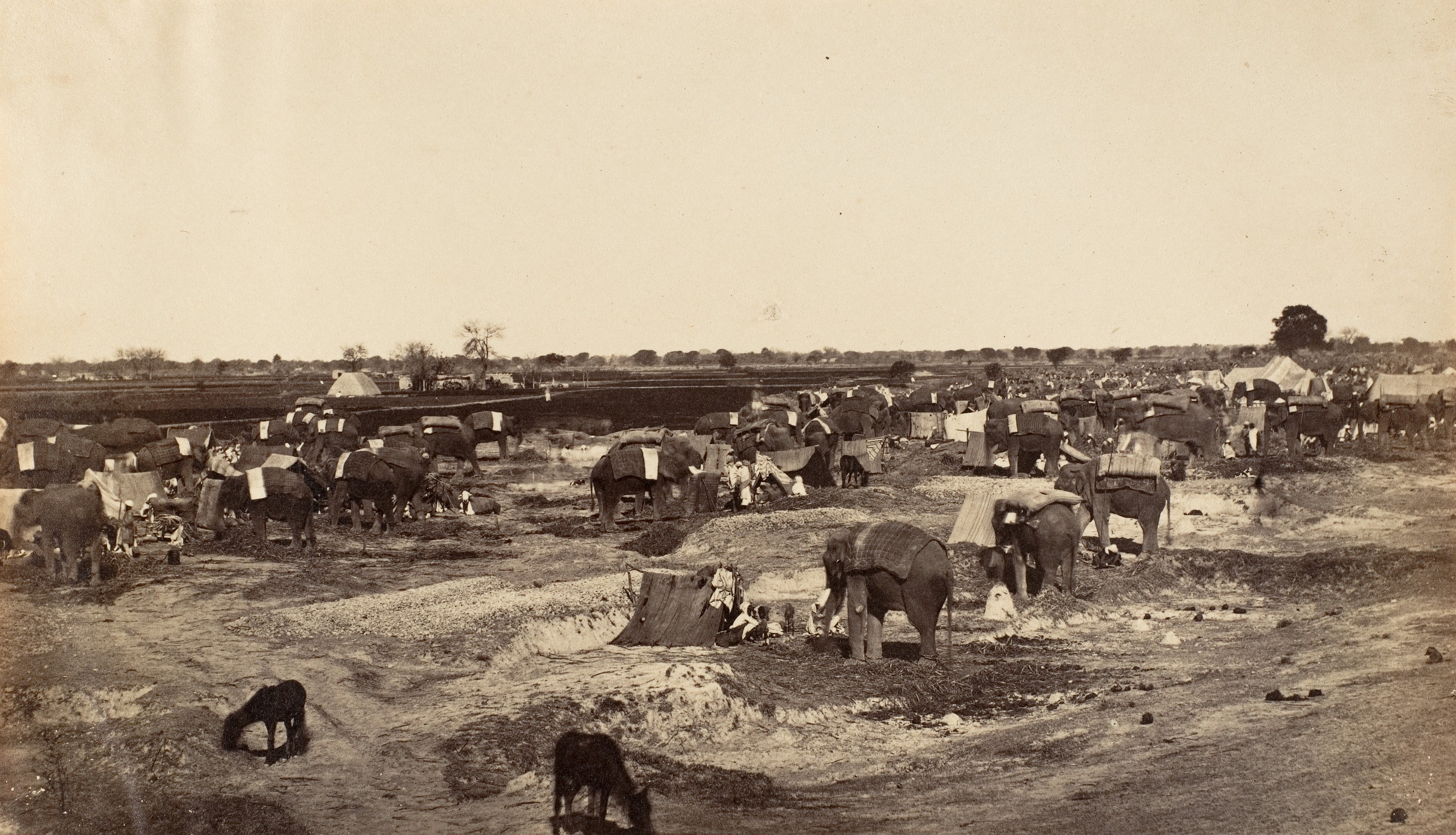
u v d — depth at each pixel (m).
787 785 12.95
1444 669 14.11
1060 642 19.75
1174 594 23.39
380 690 16.62
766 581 24.70
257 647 18.58
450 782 12.80
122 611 21.20
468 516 37.56
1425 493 33.50
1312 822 9.75
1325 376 58.16
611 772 12.33
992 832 10.51
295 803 12.24
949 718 15.41
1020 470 40.94
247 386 124.88
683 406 92.56
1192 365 104.69
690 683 16.08
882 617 18.50
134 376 123.50
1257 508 32.28
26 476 32.66
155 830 11.47
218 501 30.23
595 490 35.12
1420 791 10.05
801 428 46.59
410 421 69.50
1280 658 16.83
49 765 13.15
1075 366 151.25
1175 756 12.34
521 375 138.62
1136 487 25.67
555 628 19.66
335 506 33.97
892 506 33.38
